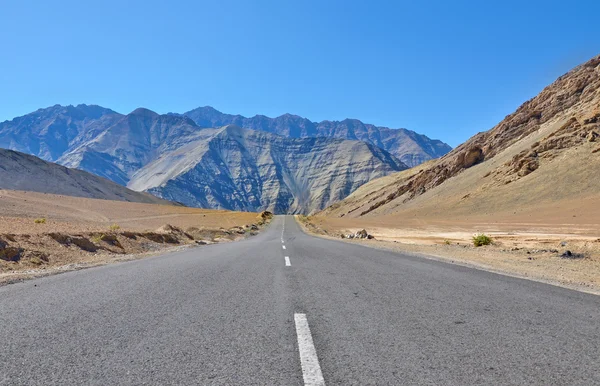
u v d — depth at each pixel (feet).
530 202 247.29
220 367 10.76
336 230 231.09
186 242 89.10
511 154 368.07
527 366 11.04
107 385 9.57
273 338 13.43
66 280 26.21
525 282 26.94
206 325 15.02
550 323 15.74
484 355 11.91
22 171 630.33
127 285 24.18
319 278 27.48
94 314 16.67
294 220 350.64
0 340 13.01
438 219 282.36
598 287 25.98
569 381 10.04
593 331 14.65
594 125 292.61
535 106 450.30
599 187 219.00
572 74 440.45
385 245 77.41
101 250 54.75
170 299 19.92
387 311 17.54
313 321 15.67
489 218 236.63
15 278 26.89
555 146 302.45
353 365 10.97
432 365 11.03
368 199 627.05
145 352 11.94
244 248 63.31
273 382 9.77
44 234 49.34
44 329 14.33
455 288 23.79
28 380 9.83
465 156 447.83
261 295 21.08
